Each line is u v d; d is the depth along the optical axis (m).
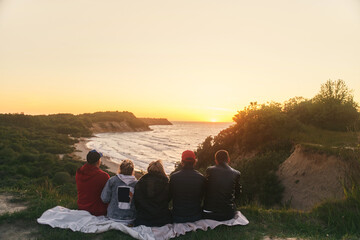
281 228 5.08
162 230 4.42
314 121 19.53
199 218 4.86
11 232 4.59
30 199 6.46
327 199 6.34
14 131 113.44
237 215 5.15
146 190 4.59
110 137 171.25
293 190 11.98
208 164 24.11
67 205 6.11
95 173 5.07
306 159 12.69
